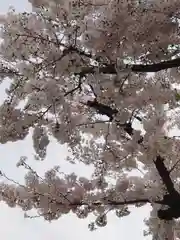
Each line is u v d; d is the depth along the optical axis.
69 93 4.48
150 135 4.23
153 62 4.39
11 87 4.44
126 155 4.76
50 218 5.06
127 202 4.95
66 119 4.43
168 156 4.87
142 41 4.26
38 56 4.20
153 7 4.17
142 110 4.46
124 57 4.29
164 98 4.34
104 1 4.13
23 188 5.08
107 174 5.09
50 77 4.23
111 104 4.47
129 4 4.06
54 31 4.09
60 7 4.02
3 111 4.43
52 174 5.05
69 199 4.98
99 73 4.21
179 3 4.16
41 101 4.17
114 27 4.10
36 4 4.10
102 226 5.02
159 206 5.09
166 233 5.12
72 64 4.12
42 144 4.50
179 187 5.29
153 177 5.11
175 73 4.92
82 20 4.07
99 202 4.98
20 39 4.19
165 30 4.25
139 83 4.37
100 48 4.18
